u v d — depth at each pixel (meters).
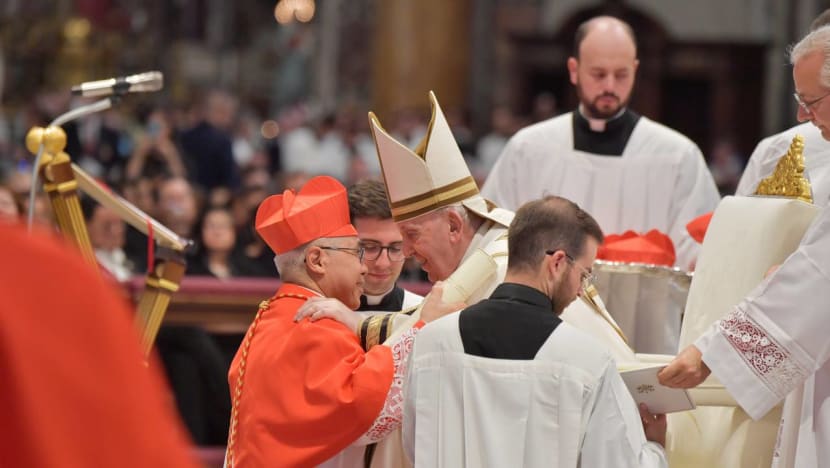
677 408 11.52
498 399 10.16
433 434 10.43
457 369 10.36
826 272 11.23
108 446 3.66
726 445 12.48
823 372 11.78
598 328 12.38
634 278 14.76
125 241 27.31
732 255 12.58
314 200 12.19
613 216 18.97
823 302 11.22
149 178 35.19
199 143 46.66
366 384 11.16
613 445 10.00
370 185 13.15
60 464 3.61
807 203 12.34
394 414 11.28
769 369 11.34
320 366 11.36
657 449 10.53
